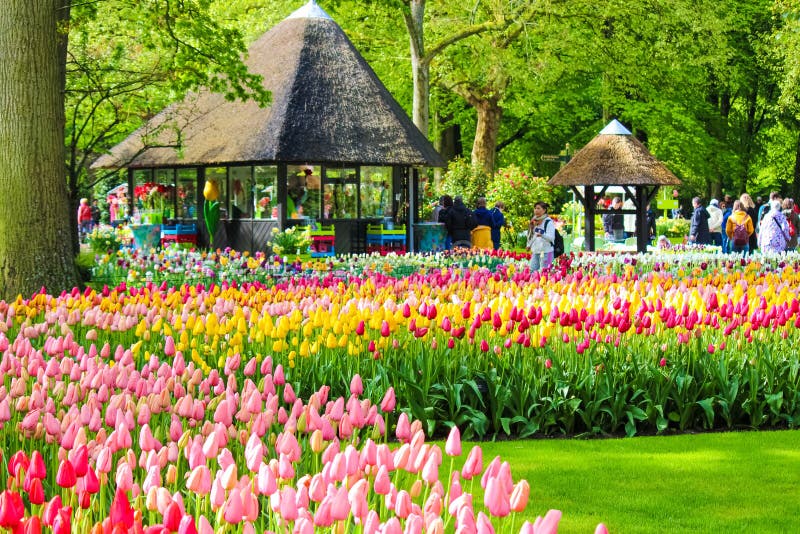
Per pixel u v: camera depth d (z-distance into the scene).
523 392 9.42
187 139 28.30
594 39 37.28
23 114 14.50
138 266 17.62
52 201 14.73
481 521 3.47
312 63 27.73
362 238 27.12
